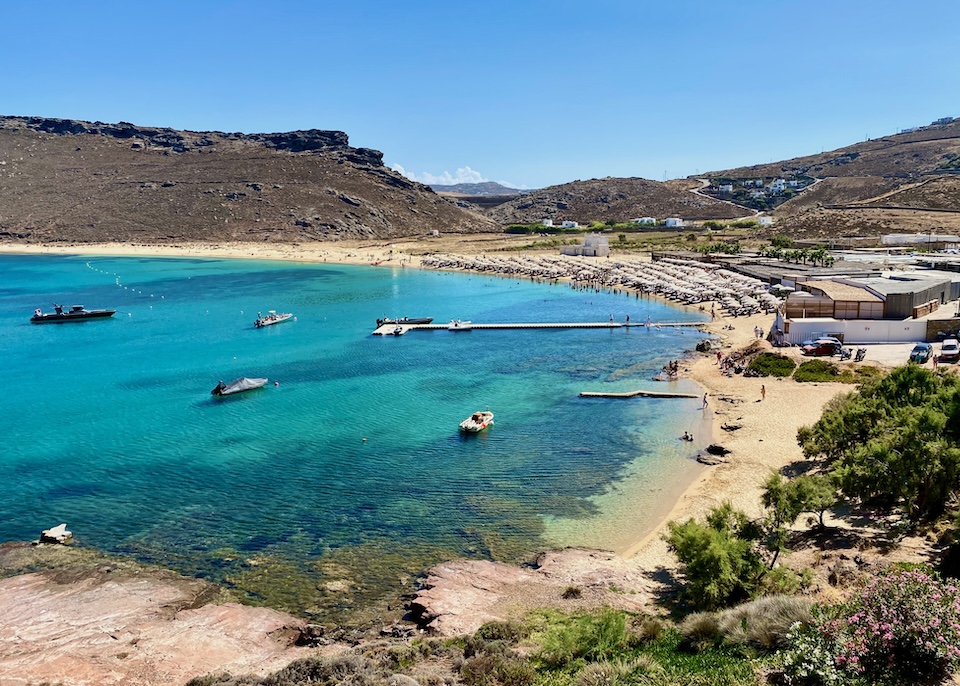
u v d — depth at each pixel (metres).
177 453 48.12
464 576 30.33
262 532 35.91
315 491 41.12
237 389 63.88
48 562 32.88
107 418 56.78
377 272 181.38
